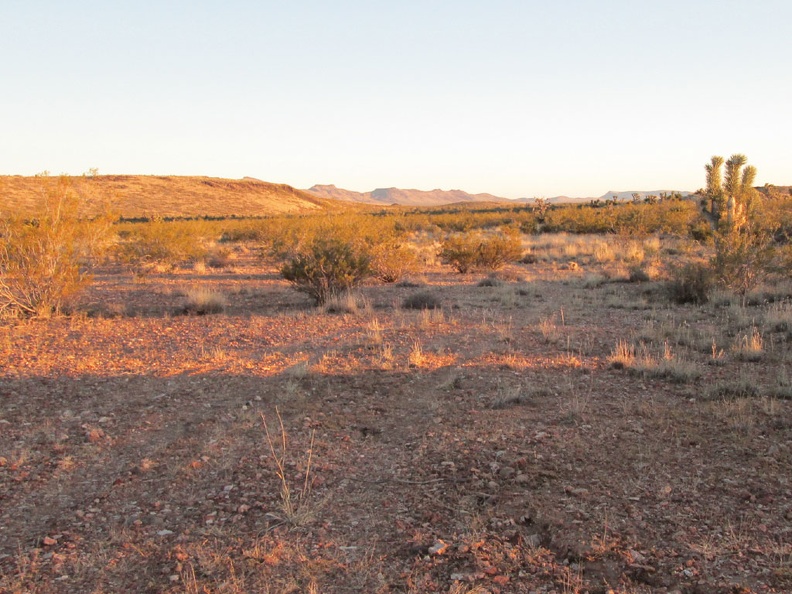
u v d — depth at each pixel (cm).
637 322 1077
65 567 352
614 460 472
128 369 794
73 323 1113
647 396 630
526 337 957
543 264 2211
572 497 416
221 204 11644
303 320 1142
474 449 503
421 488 442
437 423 571
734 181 1930
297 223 3097
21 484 463
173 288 1634
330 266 1385
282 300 1424
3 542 382
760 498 403
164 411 628
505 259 2092
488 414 589
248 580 336
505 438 524
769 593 305
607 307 1267
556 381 699
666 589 316
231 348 919
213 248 3038
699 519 381
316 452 513
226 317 1187
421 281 1741
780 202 2259
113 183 11306
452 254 1997
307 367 784
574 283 1647
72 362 826
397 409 621
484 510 405
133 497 441
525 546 361
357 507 419
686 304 1258
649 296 1378
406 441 534
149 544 376
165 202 10862
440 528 386
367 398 658
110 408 637
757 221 1650
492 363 792
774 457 463
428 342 933
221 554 362
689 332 914
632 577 327
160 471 484
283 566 349
